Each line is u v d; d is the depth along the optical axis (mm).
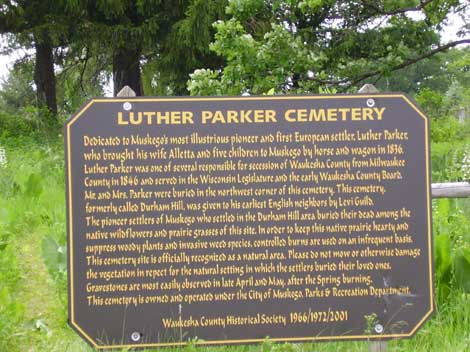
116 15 10867
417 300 2805
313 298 2789
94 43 11180
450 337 3000
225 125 2760
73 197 2725
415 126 2793
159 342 2754
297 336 2789
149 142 2742
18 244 4590
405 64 6676
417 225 2799
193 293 2762
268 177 2771
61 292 3646
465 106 12719
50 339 3232
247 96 2766
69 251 2727
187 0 10445
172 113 2750
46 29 11117
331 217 2785
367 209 2791
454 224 3986
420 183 2797
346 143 2785
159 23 10695
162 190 2750
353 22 7598
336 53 7590
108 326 2742
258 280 2773
